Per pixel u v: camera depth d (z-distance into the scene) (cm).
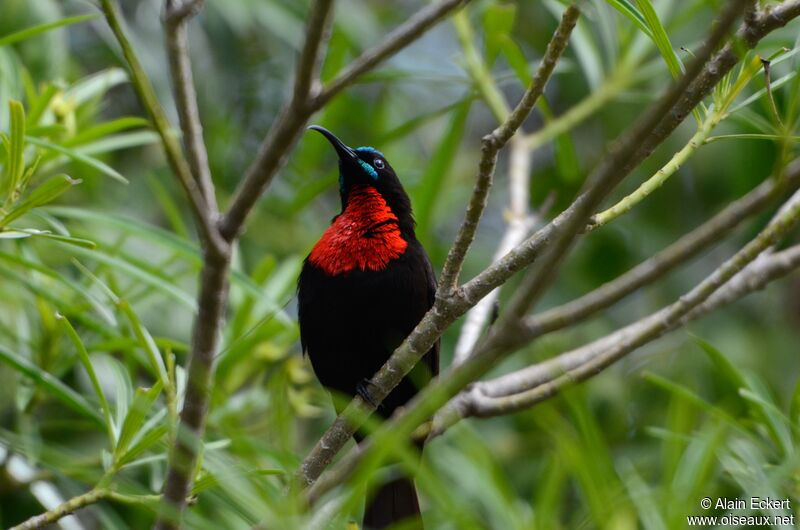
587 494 526
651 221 1501
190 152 693
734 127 1370
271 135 672
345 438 759
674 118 691
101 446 1175
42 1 1158
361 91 1712
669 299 1523
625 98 1238
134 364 1029
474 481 588
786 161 618
